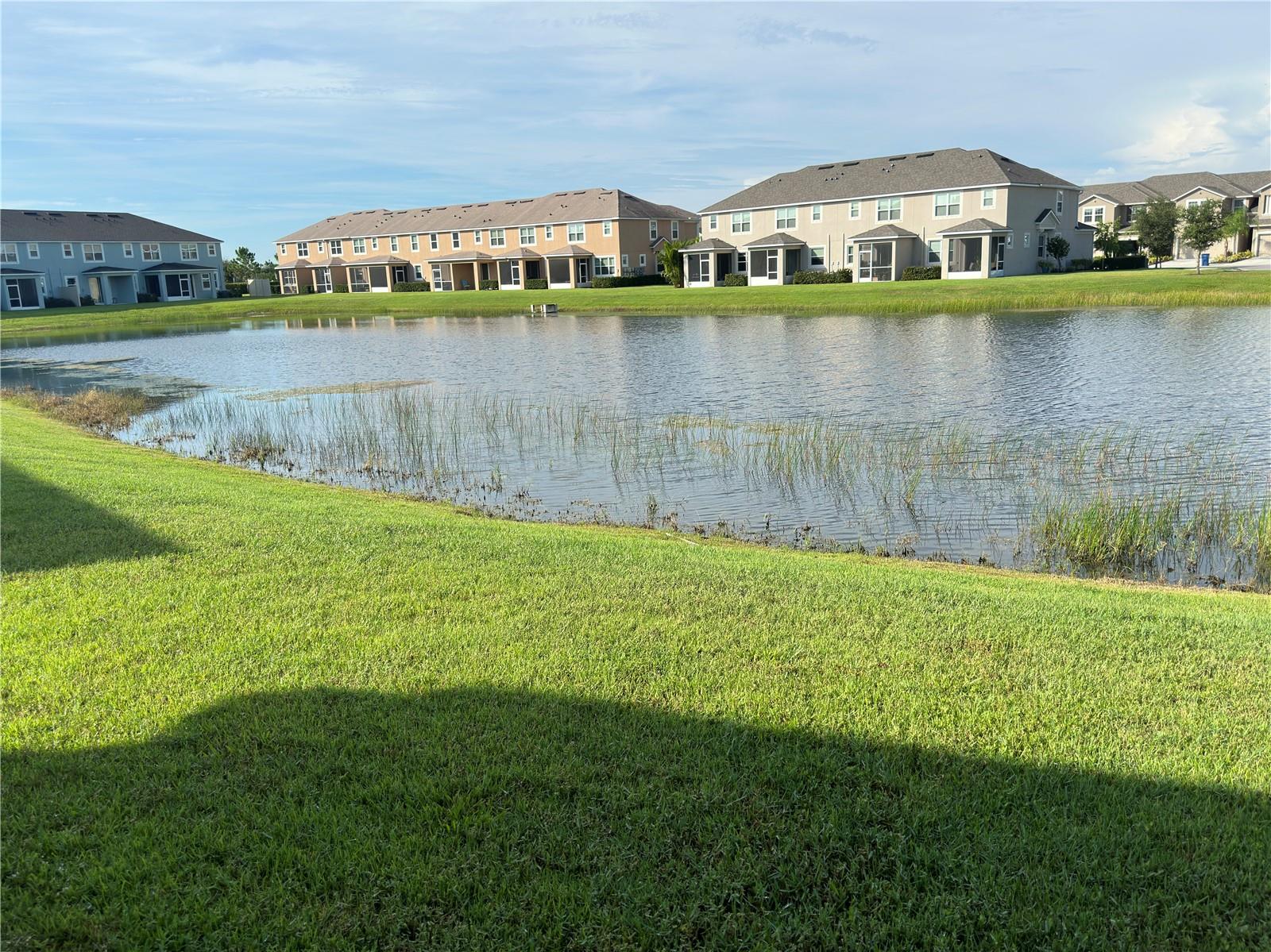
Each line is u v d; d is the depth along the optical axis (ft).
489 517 37.27
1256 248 231.71
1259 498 39.75
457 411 65.87
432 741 14.12
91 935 9.96
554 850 11.53
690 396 70.49
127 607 19.76
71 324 188.85
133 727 14.39
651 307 171.83
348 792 12.67
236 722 14.60
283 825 11.84
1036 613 20.88
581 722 14.84
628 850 11.54
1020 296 140.46
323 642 18.06
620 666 17.07
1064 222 198.49
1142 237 203.51
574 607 20.51
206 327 178.40
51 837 11.46
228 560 23.48
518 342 120.67
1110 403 63.00
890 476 44.91
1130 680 16.81
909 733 14.56
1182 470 44.83
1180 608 22.45
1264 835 11.93
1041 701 15.81
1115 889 10.96
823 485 43.57
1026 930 10.30
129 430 62.13
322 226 305.12
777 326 126.72
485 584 22.02
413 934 10.21
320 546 25.14
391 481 45.60
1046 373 76.64
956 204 182.09
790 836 11.85
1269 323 106.63
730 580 23.02
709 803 12.55
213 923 10.17
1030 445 50.80
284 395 78.54
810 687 16.28
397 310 203.00
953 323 120.26
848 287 176.96
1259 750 14.11
